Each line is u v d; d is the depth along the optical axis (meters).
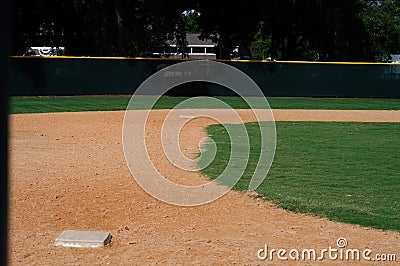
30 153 9.55
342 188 7.31
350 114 19.56
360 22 37.78
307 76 27.14
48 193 6.63
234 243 4.91
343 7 36.53
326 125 15.38
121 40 29.98
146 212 5.93
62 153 9.64
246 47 36.16
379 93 27.41
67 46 33.44
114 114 17.50
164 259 4.41
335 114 19.42
